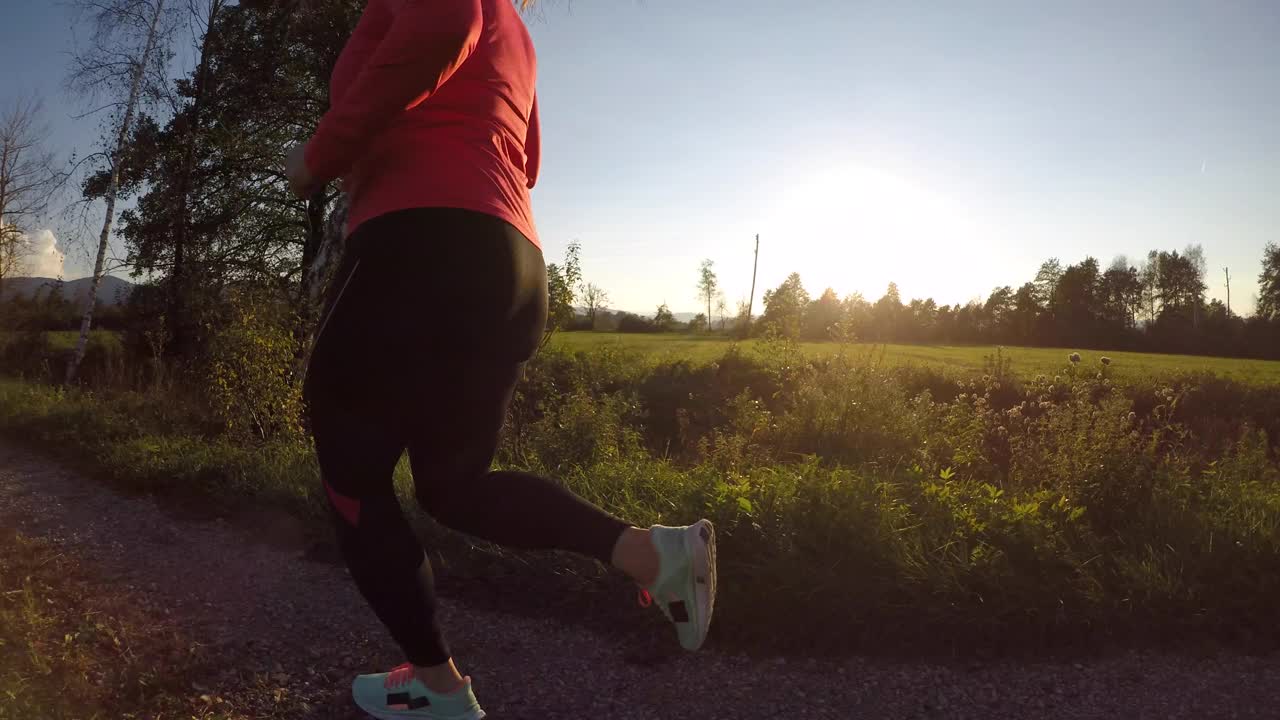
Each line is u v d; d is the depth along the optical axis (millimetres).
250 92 17891
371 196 1563
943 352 42344
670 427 11461
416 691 1923
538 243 1721
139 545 4148
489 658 2844
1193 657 2797
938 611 2955
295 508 4547
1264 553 3230
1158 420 5953
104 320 22203
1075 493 4023
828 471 4316
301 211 18359
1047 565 3170
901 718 2463
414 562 1730
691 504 3775
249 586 3521
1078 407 4992
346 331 1542
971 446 5828
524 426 6680
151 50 15742
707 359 18531
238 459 5594
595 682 2682
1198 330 82625
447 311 1508
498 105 1662
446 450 1679
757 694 2617
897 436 6430
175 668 2477
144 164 17266
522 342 1678
